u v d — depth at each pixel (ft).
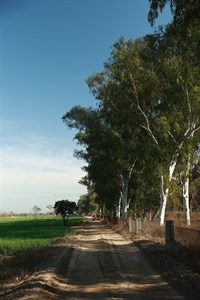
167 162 124.88
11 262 67.15
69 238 113.39
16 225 266.77
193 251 52.60
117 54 117.50
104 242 97.91
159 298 35.60
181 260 54.13
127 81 119.24
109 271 52.49
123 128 131.44
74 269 55.21
